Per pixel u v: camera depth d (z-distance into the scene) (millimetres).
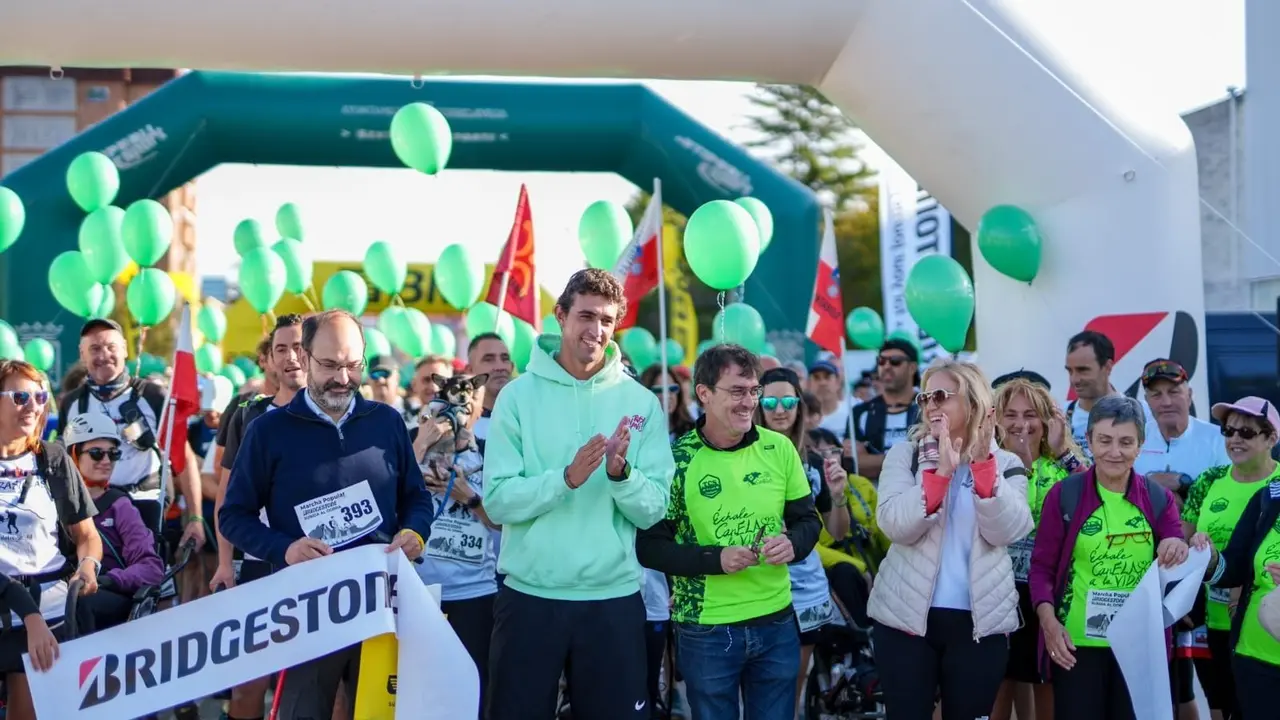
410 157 7680
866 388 10953
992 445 4328
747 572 4336
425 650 4004
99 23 6883
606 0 7078
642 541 4367
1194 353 7035
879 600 4465
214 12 6895
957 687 4336
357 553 4004
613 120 10266
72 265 8133
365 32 7043
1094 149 7094
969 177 7555
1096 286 7121
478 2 7004
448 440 5105
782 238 10195
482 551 5188
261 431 4086
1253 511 4715
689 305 12070
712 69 7539
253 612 4000
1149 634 4414
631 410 4281
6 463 4324
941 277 6785
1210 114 12227
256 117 9875
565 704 5898
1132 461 4562
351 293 8641
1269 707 4566
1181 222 7102
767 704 4387
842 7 7246
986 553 4332
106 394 5906
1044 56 7129
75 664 4008
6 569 4250
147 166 9836
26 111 36875
